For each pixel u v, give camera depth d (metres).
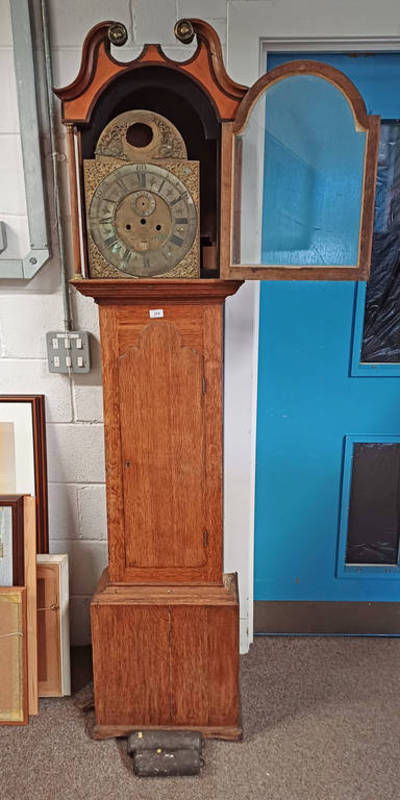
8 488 1.62
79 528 1.69
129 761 1.37
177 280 1.19
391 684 1.60
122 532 1.36
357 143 1.12
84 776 1.33
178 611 1.35
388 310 1.63
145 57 1.13
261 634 1.83
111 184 1.18
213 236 1.30
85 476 1.65
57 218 1.46
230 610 1.34
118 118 1.16
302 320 1.63
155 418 1.29
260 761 1.36
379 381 1.67
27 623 1.48
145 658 1.38
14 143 1.42
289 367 1.67
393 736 1.43
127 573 1.39
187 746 1.36
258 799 1.27
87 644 1.77
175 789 1.30
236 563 1.69
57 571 1.51
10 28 1.34
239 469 1.63
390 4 1.33
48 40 1.36
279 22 1.35
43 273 1.51
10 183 1.45
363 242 1.15
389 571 1.80
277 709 1.51
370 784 1.30
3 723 1.47
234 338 1.54
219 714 1.42
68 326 1.53
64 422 1.61
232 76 1.39
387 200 1.55
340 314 1.62
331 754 1.38
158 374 1.27
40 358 1.57
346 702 1.54
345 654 1.74
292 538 1.80
